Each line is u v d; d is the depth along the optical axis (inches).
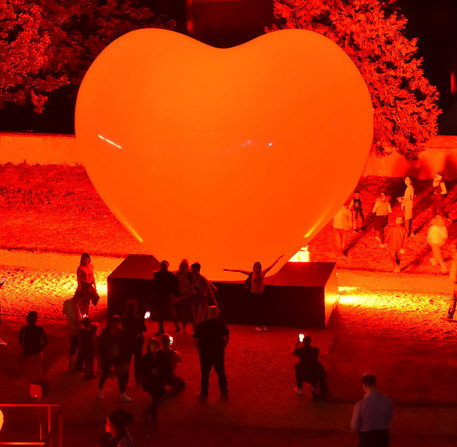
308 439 547.2
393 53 1080.8
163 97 689.6
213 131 682.2
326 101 693.9
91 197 1082.7
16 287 851.4
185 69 696.4
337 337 700.0
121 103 697.0
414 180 1088.2
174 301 712.4
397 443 541.3
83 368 646.5
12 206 1060.5
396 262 875.4
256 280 722.2
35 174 1142.3
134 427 562.9
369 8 1073.5
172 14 1553.9
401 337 711.1
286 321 738.8
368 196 1061.1
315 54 706.8
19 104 1201.4
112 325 592.7
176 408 587.5
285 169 690.2
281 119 682.8
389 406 480.1
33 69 1165.7
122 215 741.3
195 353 676.7
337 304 805.2
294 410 582.9
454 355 659.4
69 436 557.0
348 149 711.1
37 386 580.4
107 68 712.4
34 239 973.8
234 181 689.6
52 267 911.7
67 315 641.6
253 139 681.6
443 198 1037.8
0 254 937.5
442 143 1089.4
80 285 743.1
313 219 730.8
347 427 560.7
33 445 540.4
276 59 695.1
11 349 685.9
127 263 796.6
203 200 699.4
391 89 1078.4
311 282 742.5
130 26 1284.4
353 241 953.5
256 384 621.3
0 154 1170.0
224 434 554.3
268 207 702.5
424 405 583.2
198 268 705.6
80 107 722.8
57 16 1249.4
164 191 701.9
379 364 644.1
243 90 685.3
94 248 953.5
